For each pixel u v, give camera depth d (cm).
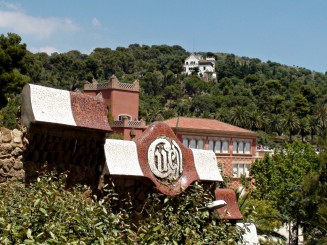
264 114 15862
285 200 4950
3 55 4034
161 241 984
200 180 1573
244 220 1348
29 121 1223
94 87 6606
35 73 7425
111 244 880
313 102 19712
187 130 6731
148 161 1445
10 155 1217
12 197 1031
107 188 1361
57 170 1277
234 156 7131
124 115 6406
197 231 1102
